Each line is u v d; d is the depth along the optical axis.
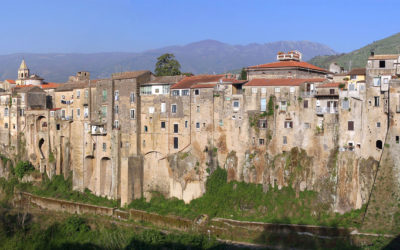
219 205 98.75
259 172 99.31
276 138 98.00
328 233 84.88
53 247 94.94
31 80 158.00
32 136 134.12
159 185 110.12
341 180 90.00
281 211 92.69
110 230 99.69
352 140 90.06
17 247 94.94
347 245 81.38
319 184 92.06
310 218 89.69
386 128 87.06
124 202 110.56
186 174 105.06
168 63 143.00
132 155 112.38
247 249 84.56
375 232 81.81
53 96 136.88
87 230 100.75
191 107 106.12
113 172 114.06
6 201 129.00
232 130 102.62
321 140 92.94
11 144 138.25
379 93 88.00
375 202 84.38
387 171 84.88
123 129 113.88
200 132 105.12
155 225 101.75
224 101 103.50
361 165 89.06
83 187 121.06
